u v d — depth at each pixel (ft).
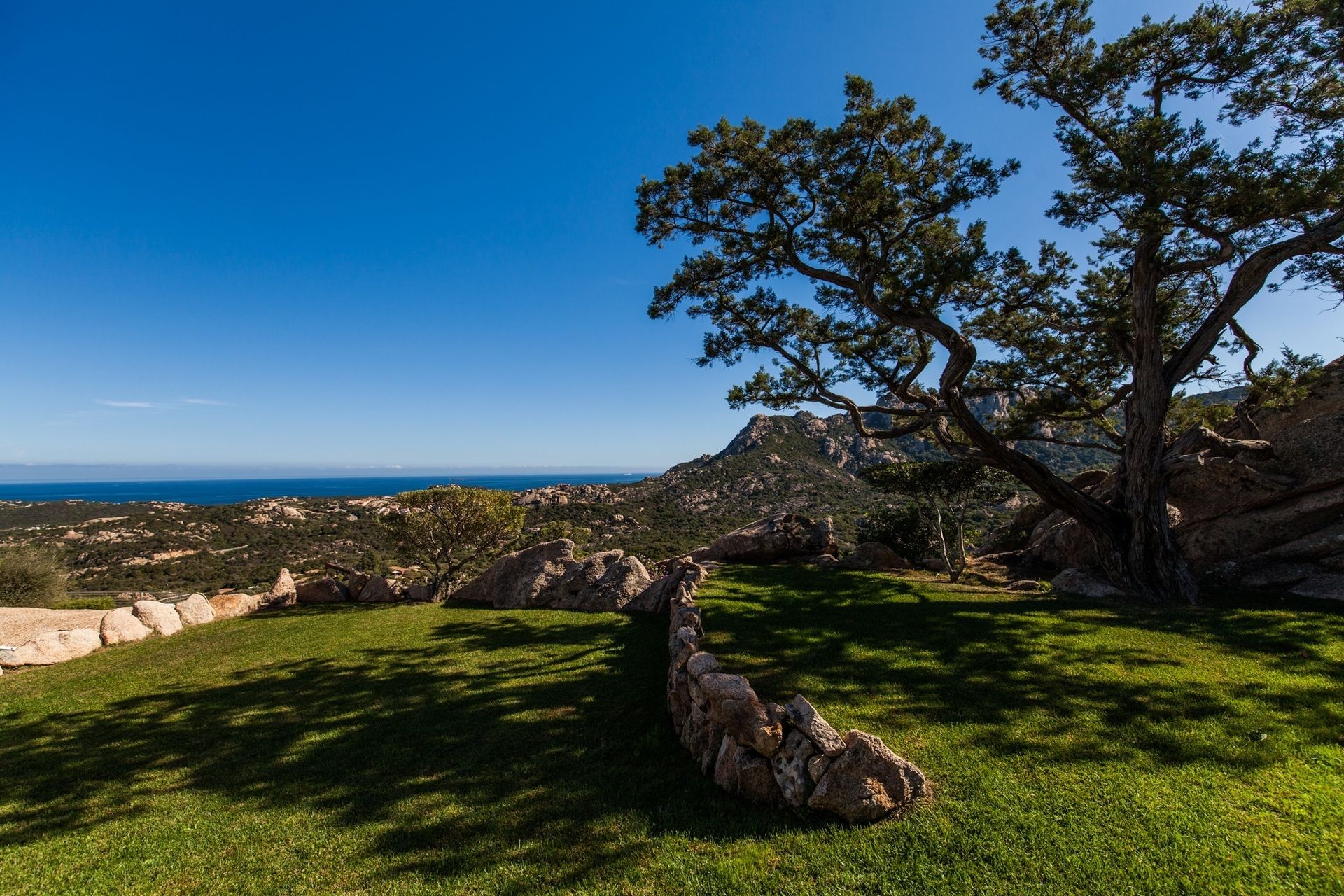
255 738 29.27
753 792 20.40
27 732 31.63
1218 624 39.22
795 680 30.48
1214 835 16.72
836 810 18.78
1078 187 52.90
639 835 18.93
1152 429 49.75
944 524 101.40
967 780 20.33
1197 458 48.62
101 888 18.01
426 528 92.38
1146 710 25.75
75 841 20.66
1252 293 46.03
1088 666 31.65
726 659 33.91
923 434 65.26
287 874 18.21
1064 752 22.09
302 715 32.17
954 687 29.12
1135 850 16.26
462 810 21.34
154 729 31.22
